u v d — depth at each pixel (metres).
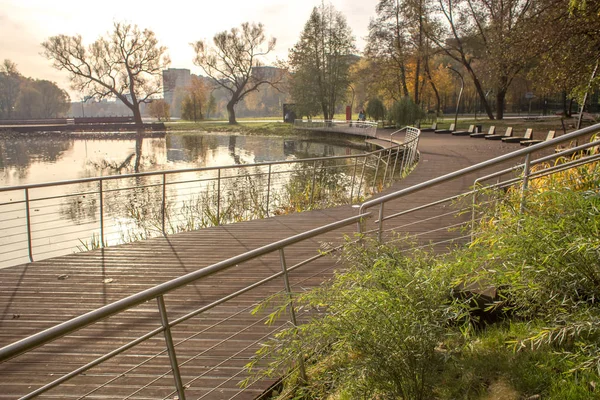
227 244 6.95
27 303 4.85
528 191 3.72
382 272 2.93
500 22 23.59
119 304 2.12
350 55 54.09
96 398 3.22
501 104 41.12
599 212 3.02
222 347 3.87
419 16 41.50
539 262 3.04
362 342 2.67
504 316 3.80
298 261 6.00
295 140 42.62
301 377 3.27
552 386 2.60
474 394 2.73
